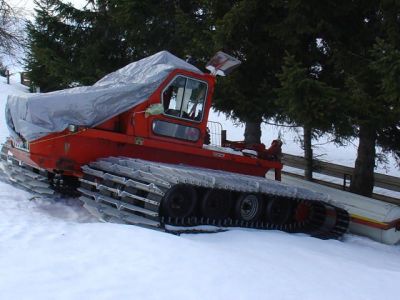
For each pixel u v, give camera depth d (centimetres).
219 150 843
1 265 441
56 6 1309
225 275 468
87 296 388
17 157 790
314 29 922
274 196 775
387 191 1391
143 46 1214
